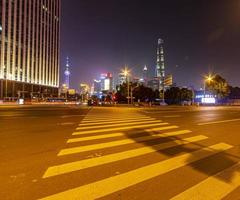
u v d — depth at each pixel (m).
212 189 5.62
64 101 122.25
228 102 108.19
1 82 118.75
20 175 6.35
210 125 17.64
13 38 126.38
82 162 7.57
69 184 5.77
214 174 6.66
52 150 9.12
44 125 16.58
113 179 6.14
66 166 7.14
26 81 135.50
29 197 5.04
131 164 7.43
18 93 123.12
